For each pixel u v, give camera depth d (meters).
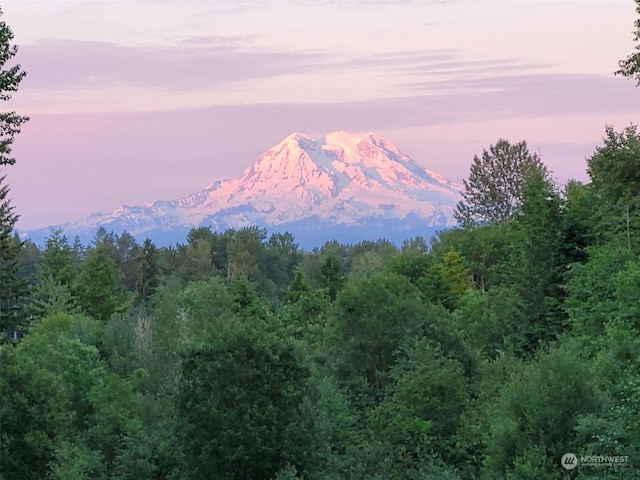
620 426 51.22
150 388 135.12
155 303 189.62
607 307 94.25
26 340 148.00
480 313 138.38
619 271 95.25
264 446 87.06
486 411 88.56
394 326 116.94
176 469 94.12
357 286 122.31
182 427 90.88
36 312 199.00
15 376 94.25
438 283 162.88
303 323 151.88
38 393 95.12
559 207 127.69
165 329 140.75
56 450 92.00
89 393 118.69
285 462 87.75
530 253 126.62
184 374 93.12
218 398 89.31
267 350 92.19
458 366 103.50
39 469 91.25
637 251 106.00
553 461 66.12
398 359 109.06
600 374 70.38
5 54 69.44
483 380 105.25
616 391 65.12
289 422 89.88
